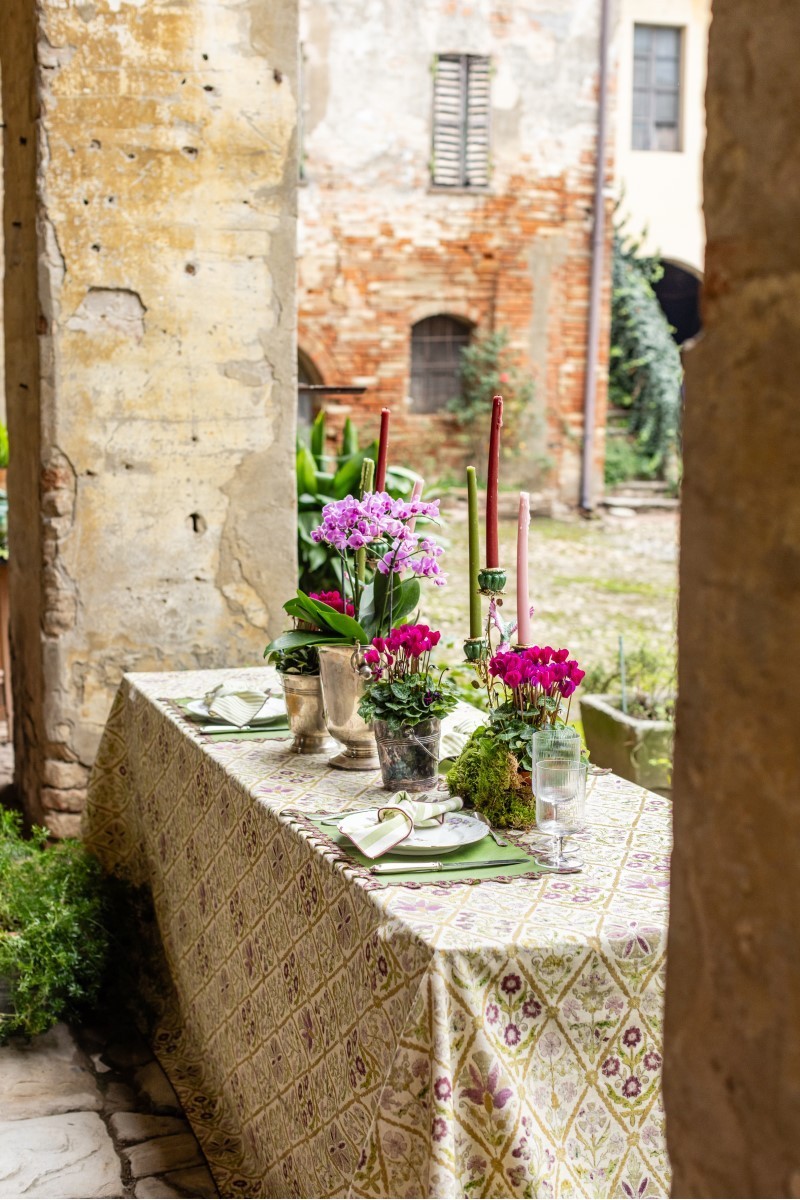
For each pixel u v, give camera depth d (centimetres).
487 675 212
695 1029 85
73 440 361
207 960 248
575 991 156
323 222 1241
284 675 246
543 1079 155
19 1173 224
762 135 74
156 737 288
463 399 1309
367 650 220
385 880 175
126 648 373
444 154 1266
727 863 81
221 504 377
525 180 1280
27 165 362
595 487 1315
